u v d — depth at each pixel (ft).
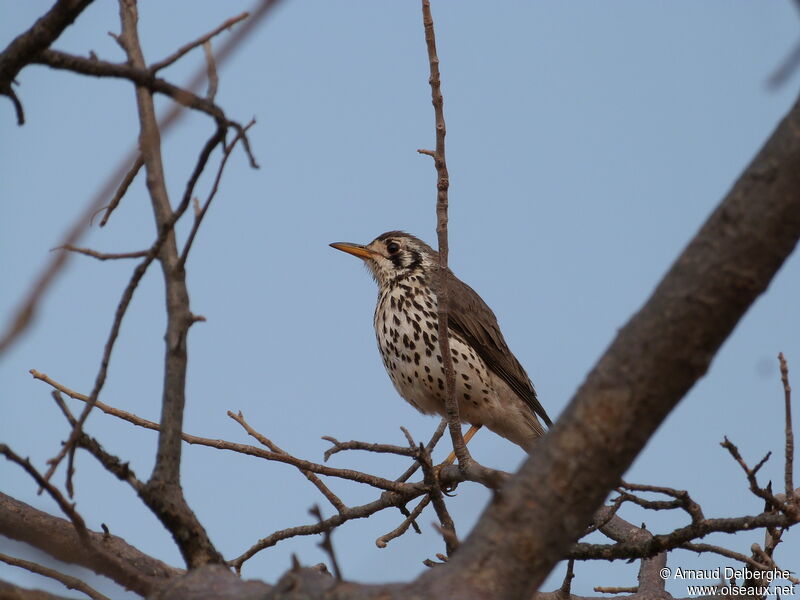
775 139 21.61
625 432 22.49
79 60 26.12
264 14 15.11
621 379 22.49
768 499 37.09
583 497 22.80
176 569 37.86
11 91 27.45
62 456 26.89
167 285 29.01
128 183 32.96
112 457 28.07
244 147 26.58
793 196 21.22
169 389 28.60
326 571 40.37
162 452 28.43
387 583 23.79
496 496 23.25
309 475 43.88
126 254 27.43
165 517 28.22
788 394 36.65
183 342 28.68
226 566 28.71
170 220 26.81
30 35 26.12
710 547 39.27
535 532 22.81
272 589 24.67
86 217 15.40
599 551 39.37
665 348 22.13
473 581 22.70
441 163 40.34
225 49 14.96
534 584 22.98
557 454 22.84
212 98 26.53
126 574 28.86
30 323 13.71
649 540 38.65
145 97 30.71
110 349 27.14
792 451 36.58
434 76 39.75
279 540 43.34
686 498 37.45
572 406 23.11
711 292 21.76
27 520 36.73
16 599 27.53
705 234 22.09
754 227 21.45
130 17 33.60
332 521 43.62
